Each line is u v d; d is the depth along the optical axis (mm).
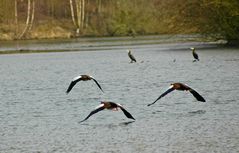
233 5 72625
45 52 84125
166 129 26047
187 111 30344
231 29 75250
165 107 31922
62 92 40469
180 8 77312
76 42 108125
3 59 74438
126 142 23922
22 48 93312
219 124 26688
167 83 42969
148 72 51875
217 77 44688
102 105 21047
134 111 31047
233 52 67062
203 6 74625
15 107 34062
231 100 33219
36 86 44531
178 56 67375
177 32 78812
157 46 88875
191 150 22281
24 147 23812
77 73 53906
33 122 29016
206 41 83500
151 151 22344
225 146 22641
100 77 49500
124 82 44875
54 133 26234
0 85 46000
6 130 27297
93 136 25281
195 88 38906
